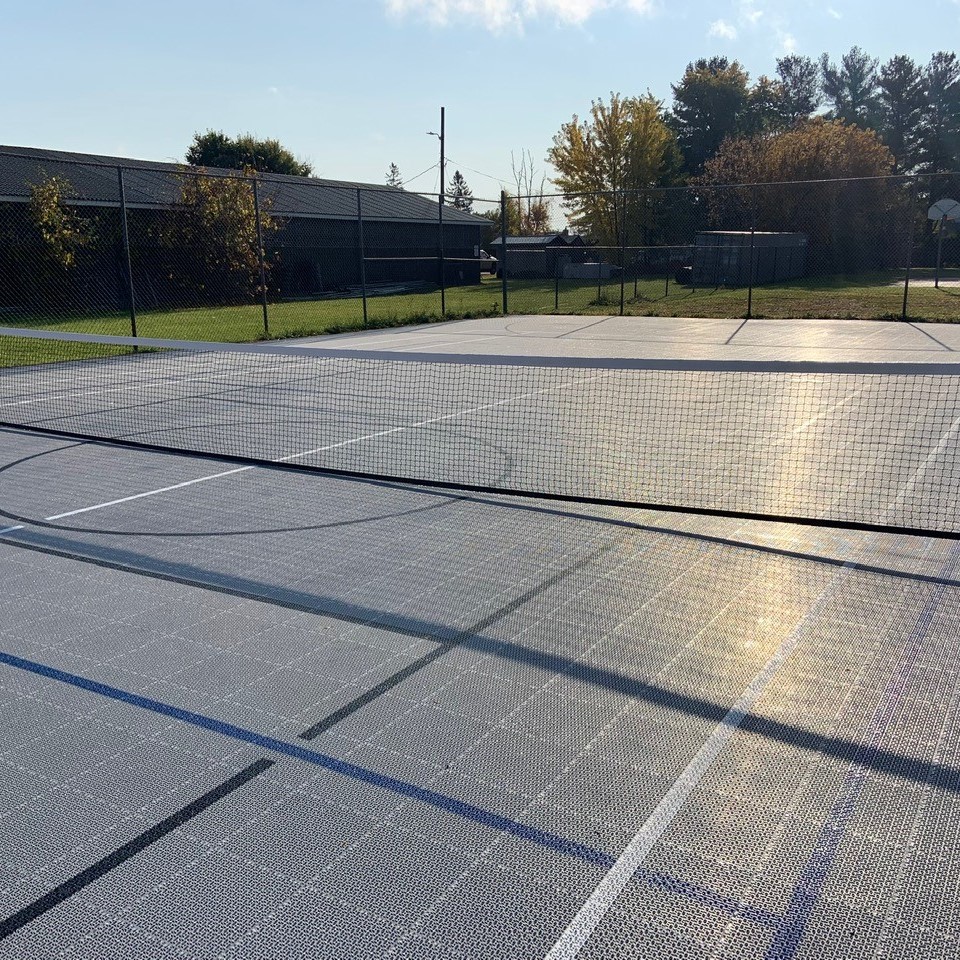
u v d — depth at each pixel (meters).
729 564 5.80
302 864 3.03
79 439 9.97
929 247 56.22
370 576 5.65
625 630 4.84
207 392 13.35
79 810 3.33
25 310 24.31
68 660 4.53
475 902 2.84
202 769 3.58
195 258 27.47
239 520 6.87
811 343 19.23
